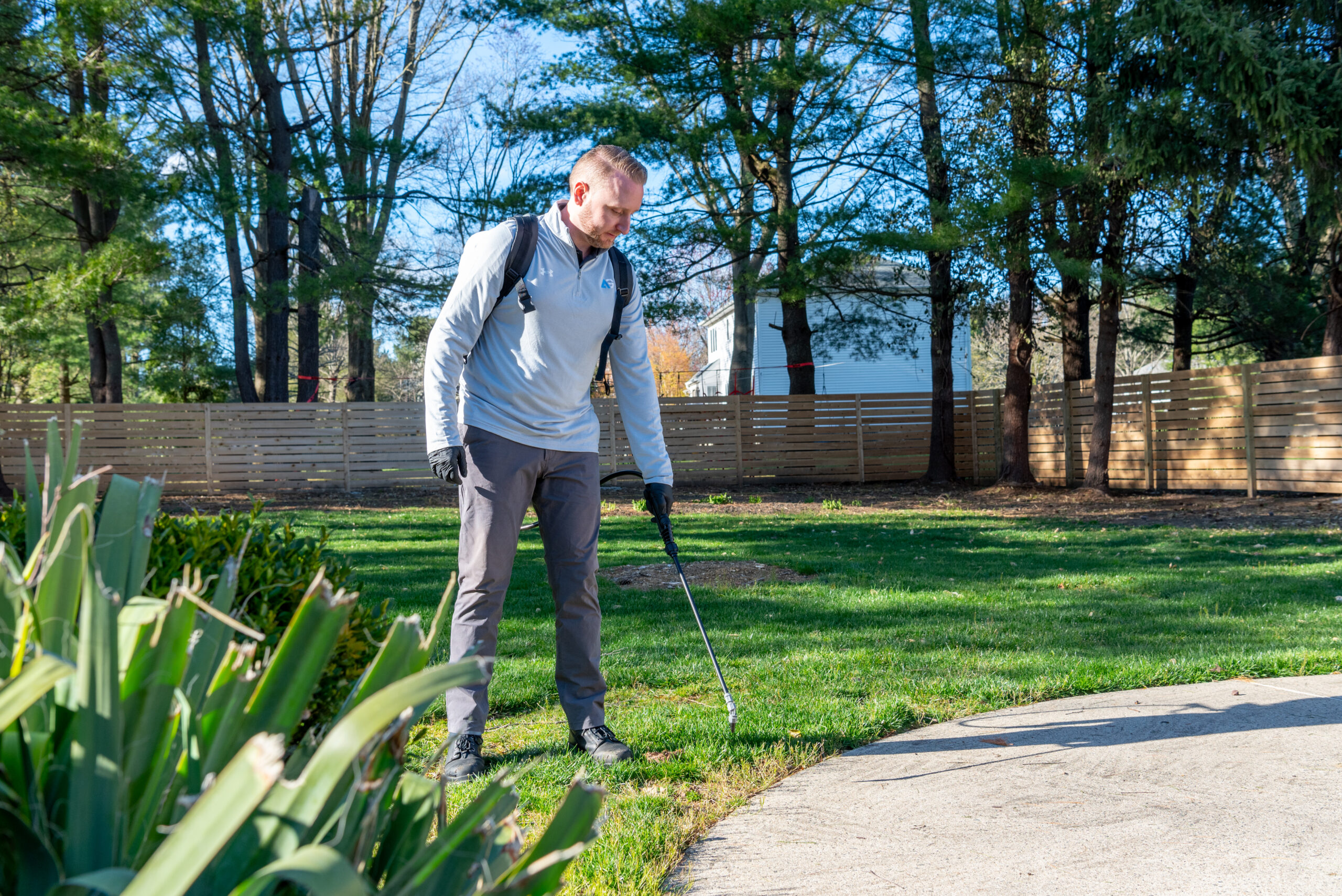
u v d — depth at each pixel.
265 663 0.93
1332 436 12.20
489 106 16.64
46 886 0.71
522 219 2.89
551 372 2.92
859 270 18.17
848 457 18.83
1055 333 18.75
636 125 16.00
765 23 15.84
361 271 15.80
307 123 17.22
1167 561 7.98
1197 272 18.41
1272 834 2.23
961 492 16.78
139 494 1.01
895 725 3.30
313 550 2.35
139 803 0.79
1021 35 14.33
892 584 6.87
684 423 18.42
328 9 20.19
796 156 17.80
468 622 2.94
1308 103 11.01
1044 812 2.43
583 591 3.06
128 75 12.80
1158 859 2.12
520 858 0.90
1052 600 6.07
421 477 17.06
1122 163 12.90
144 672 0.79
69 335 24.03
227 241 18.44
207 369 23.47
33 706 0.78
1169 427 14.97
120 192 12.66
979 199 14.46
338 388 41.69
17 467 15.05
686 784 2.75
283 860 0.67
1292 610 5.52
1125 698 3.58
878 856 2.20
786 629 5.18
